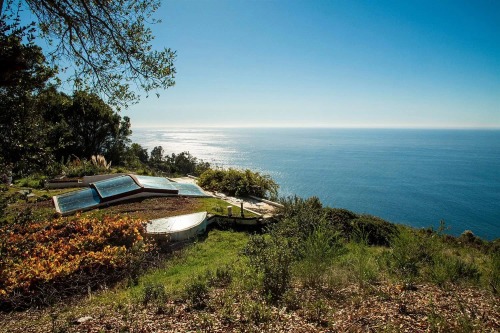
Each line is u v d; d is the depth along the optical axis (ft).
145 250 34.42
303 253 23.26
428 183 490.90
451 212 301.02
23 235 34.55
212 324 14.90
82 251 31.42
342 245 28.63
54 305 22.99
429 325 12.91
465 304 15.17
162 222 43.29
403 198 363.97
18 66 16.15
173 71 23.35
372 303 16.12
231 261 30.94
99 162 95.96
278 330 13.83
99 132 120.57
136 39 22.75
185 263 34.14
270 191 68.33
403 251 23.40
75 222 37.83
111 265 29.94
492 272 19.72
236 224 48.39
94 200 53.42
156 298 19.63
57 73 19.86
